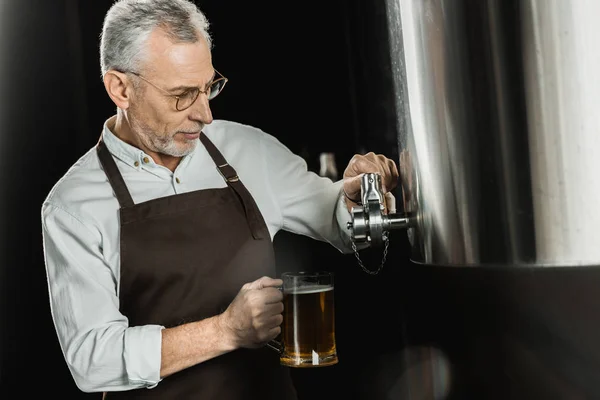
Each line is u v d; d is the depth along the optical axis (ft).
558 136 2.57
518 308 3.99
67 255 4.71
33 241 9.29
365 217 3.65
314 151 9.04
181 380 4.88
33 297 9.29
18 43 9.09
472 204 2.84
